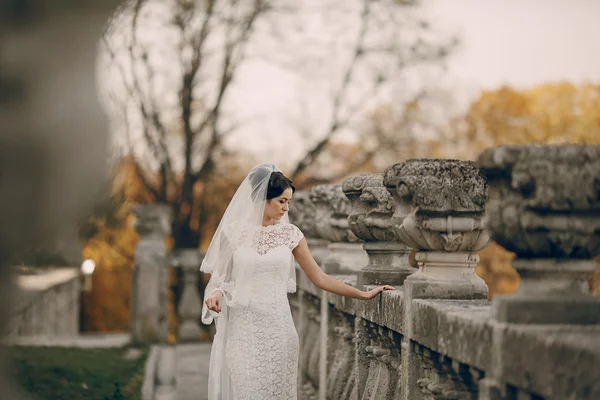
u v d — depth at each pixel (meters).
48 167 2.12
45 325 13.21
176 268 20.09
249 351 5.68
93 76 2.20
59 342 12.38
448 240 3.96
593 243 2.81
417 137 21.33
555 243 2.80
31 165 2.11
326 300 6.68
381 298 4.73
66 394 7.95
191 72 20.09
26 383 7.86
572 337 2.53
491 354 2.87
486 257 19.88
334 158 21.55
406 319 4.05
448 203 3.93
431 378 3.79
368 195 5.25
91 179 2.20
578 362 2.38
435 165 3.97
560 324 2.77
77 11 2.15
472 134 22.28
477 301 3.83
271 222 5.86
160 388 9.79
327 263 7.11
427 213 3.97
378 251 5.32
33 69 2.10
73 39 2.15
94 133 2.19
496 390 2.85
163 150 20.31
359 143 21.38
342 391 6.05
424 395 3.85
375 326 4.97
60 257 13.84
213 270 5.77
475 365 3.02
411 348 3.98
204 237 21.61
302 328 8.45
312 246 8.83
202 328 17.80
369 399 5.14
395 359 4.73
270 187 5.71
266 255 5.70
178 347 14.55
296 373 5.84
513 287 19.80
